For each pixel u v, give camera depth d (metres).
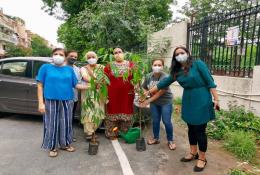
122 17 12.77
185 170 4.12
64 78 4.57
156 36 12.44
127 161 4.46
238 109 6.32
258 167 4.21
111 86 5.26
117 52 5.18
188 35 9.16
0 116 7.12
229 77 6.91
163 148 5.07
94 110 5.02
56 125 4.62
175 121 6.91
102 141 5.44
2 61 6.82
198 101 3.88
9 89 6.61
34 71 6.52
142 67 4.87
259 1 7.01
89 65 5.37
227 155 4.67
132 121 5.58
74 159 4.55
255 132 5.50
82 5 18.67
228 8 13.26
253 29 6.14
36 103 6.45
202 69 3.83
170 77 4.23
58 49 4.54
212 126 5.81
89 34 13.29
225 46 7.16
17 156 4.64
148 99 4.85
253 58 6.57
